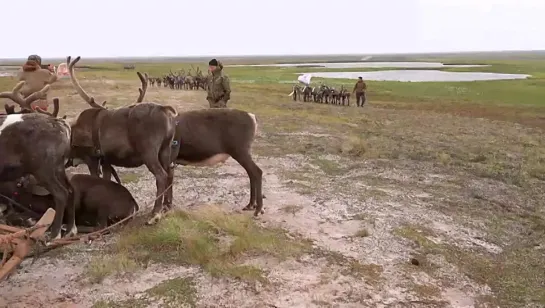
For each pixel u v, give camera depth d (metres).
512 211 9.80
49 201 7.02
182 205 8.89
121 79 56.59
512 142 18.41
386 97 40.09
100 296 5.62
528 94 41.53
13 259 5.13
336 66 135.50
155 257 6.52
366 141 16.45
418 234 7.88
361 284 6.16
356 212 8.81
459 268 6.89
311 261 6.68
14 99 7.66
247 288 5.88
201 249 6.60
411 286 6.21
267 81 62.78
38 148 6.39
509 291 6.40
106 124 7.55
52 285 5.85
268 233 7.46
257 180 8.37
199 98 30.75
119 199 7.41
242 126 8.20
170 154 7.82
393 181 11.38
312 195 9.70
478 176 12.43
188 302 5.55
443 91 45.44
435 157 14.33
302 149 14.49
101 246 6.89
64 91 34.00
